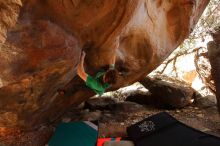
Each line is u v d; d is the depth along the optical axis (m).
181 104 5.23
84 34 2.44
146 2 3.01
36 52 2.18
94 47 2.69
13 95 2.55
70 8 2.10
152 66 3.92
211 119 4.70
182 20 3.64
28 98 2.73
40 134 3.79
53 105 3.56
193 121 4.62
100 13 2.21
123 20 2.29
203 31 6.91
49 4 2.03
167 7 3.53
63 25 2.23
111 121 4.64
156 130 3.64
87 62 2.95
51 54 2.28
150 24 3.39
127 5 2.15
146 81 5.70
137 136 3.60
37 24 2.06
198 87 7.45
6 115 2.91
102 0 2.10
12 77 2.22
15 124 3.20
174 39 3.88
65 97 3.64
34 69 2.31
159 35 3.63
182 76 8.02
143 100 5.79
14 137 3.61
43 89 2.75
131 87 7.67
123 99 6.43
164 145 3.34
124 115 4.94
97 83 3.03
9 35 1.94
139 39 3.38
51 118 3.96
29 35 2.05
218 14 6.87
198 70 6.97
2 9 1.66
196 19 4.03
